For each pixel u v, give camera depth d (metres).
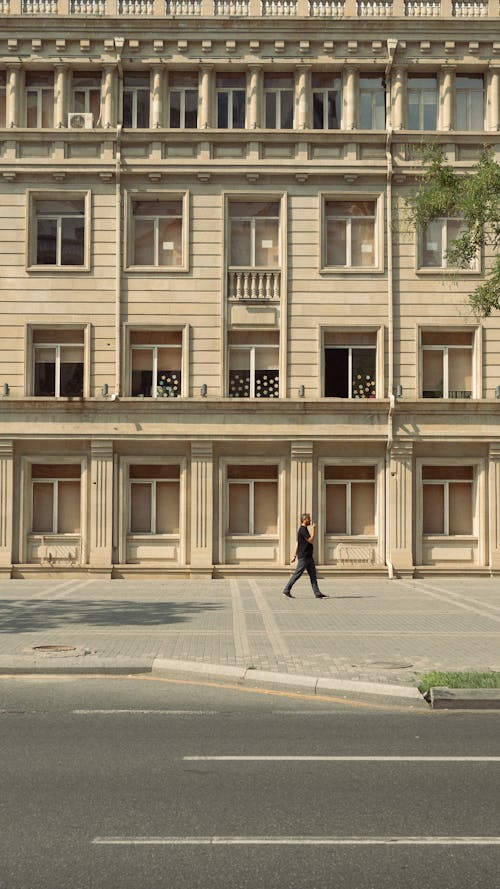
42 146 34.91
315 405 34.28
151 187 34.97
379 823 7.25
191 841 6.83
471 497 35.00
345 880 6.13
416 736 10.39
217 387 34.69
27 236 34.72
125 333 34.69
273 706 12.18
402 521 34.31
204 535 34.34
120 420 34.25
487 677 12.91
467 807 7.66
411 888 6.01
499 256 23.00
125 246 34.84
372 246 35.34
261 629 19.09
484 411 34.38
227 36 34.91
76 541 34.56
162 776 8.59
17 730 10.62
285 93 35.72
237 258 35.34
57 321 34.62
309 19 34.81
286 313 34.75
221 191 35.03
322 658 15.11
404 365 34.66
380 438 34.31
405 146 34.97
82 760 9.19
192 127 35.53
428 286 34.88
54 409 34.19
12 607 23.70
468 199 21.78
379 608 23.64
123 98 35.50
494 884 6.08
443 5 35.12
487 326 34.75
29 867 6.32
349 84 35.25
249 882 6.09
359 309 34.81
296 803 7.75
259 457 34.66
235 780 8.46
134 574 34.31
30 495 34.62
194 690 13.27
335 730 10.70
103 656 15.21
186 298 34.84
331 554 34.69
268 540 34.66
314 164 34.84
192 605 24.34
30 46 34.91
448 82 35.12
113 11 35.00
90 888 5.97
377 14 35.16
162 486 34.88
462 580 33.62
